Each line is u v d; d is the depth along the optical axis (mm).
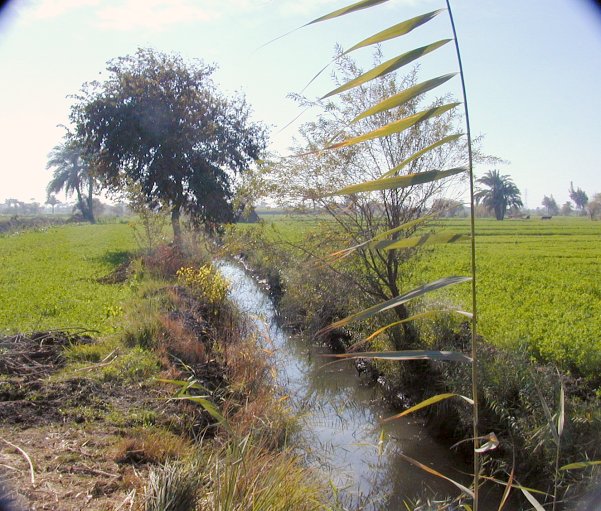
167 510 3842
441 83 2910
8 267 23672
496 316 12203
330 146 3064
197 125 28844
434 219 10625
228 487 4129
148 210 25812
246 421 7250
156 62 29297
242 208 13484
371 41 2895
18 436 6145
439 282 3064
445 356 3139
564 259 27047
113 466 5594
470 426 7777
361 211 10891
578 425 6316
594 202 90188
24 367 8281
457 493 6867
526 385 7203
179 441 6293
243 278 22000
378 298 10914
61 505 4703
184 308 13023
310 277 12102
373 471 7293
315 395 10125
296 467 5969
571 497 5645
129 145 27859
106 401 7395
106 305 14016
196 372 8969
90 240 41312
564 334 10320
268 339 12656
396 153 10555
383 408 9742
